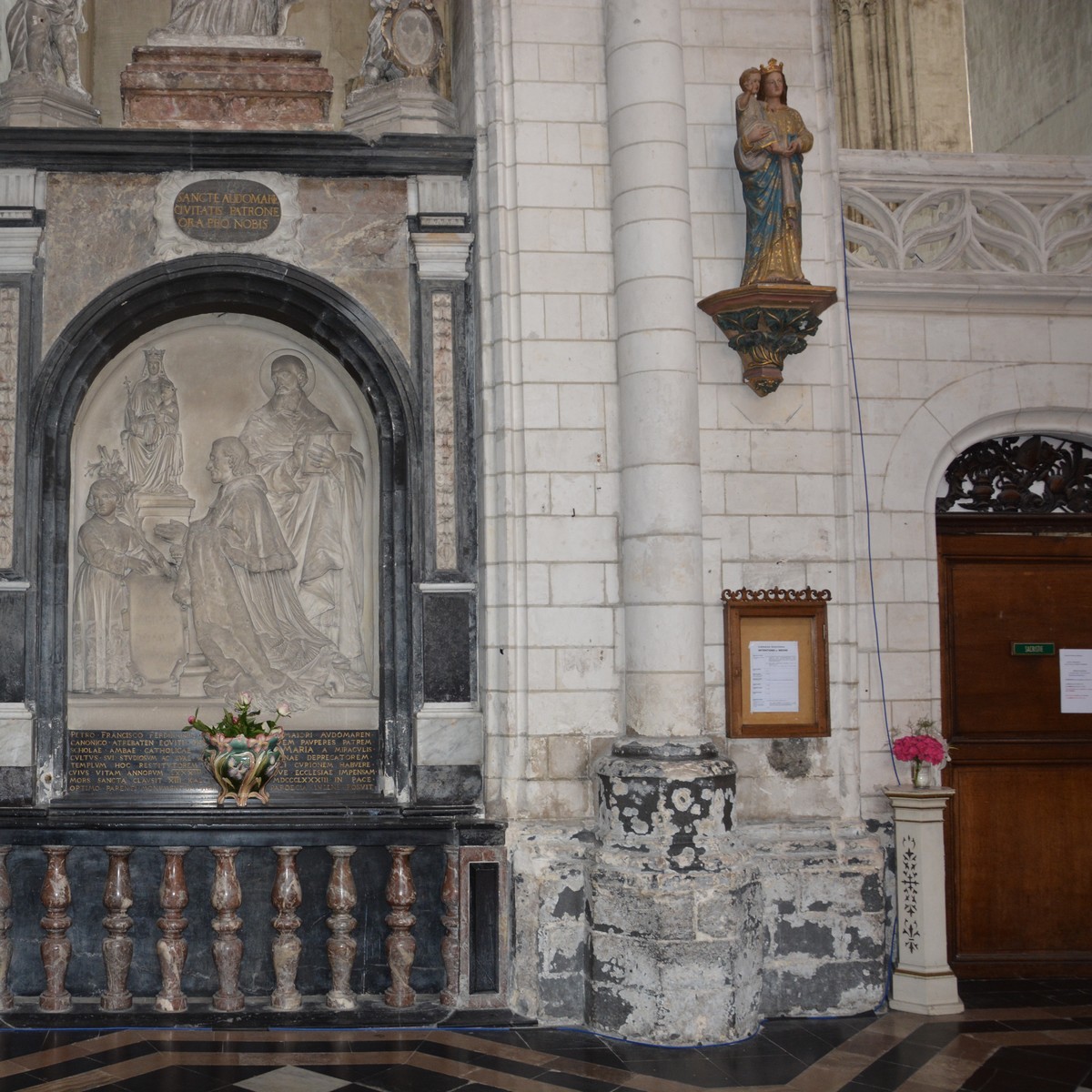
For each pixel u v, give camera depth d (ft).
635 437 22.89
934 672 24.64
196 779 24.11
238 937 22.86
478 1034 21.74
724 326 23.39
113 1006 22.31
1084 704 26.55
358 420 25.64
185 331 25.50
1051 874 26.11
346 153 24.30
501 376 23.58
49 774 23.38
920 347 25.27
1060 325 25.75
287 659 24.73
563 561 23.31
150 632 24.68
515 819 22.93
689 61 24.48
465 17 26.02
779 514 23.91
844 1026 22.12
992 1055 20.56
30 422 23.54
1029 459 26.48
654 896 21.21
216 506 25.02
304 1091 18.80
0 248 23.75
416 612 23.94
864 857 23.07
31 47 24.58
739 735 23.26
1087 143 31.78
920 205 25.54
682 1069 19.86
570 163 24.02
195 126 25.18
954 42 41.22
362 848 23.34
